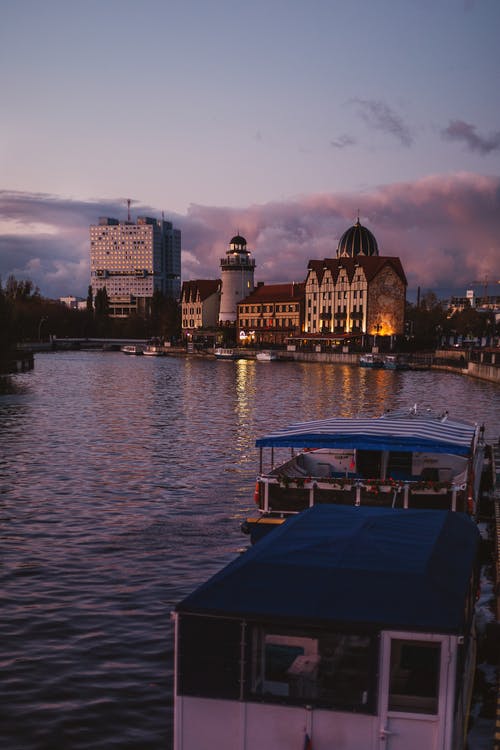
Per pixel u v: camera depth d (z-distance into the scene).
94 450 38.12
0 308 107.31
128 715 12.03
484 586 17.88
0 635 14.93
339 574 9.43
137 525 23.28
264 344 175.50
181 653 8.84
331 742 8.63
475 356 115.38
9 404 63.69
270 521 19.36
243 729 8.77
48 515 24.48
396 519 12.30
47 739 11.31
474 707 11.81
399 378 105.69
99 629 15.30
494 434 45.81
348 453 23.42
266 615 8.59
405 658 8.47
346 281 158.62
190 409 60.06
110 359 171.62
